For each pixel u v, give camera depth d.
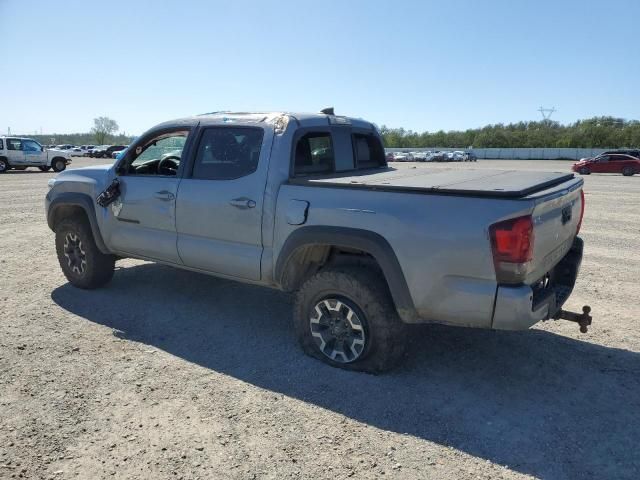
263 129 4.09
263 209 3.97
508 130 108.88
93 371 3.73
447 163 57.50
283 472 2.63
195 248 4.46
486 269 3.09
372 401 3.33
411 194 3.33
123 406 3.24
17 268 6.73
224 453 2.78
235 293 5.63
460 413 3.21
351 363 3.72
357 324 3.62
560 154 73.44
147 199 4.74
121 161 5.06
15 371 3.71
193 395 3.40
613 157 30.31
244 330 4.55
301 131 4.11
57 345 4.18
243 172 4.14
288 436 2.95
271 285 4.14
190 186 4.42
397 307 3.43
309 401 3.33
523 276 3.06
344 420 3.12
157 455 2.76
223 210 4.20
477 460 2.74
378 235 3.42
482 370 3.80
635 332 4.58
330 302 3.73
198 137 4.49
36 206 13.10
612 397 3.43
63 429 2.99
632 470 2.67
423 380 3.63
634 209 13.05
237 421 3.09
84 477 2.58
